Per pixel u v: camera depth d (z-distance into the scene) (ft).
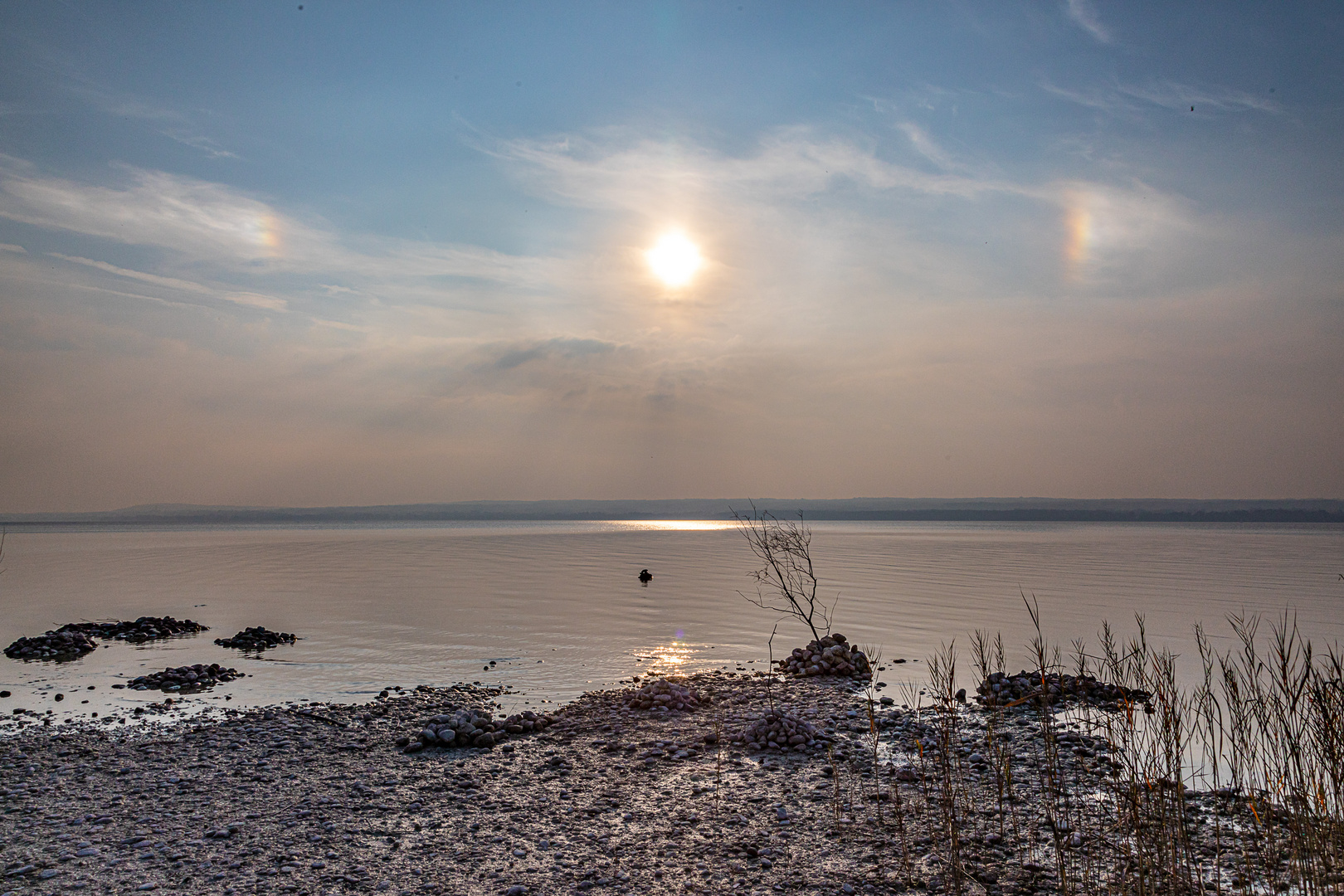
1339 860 23.65
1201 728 39.96
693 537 337.31
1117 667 30.73
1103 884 24.63
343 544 265.34
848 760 38.19
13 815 31.68
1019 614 87.15
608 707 49.83
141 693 56.03
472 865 26.68
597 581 133.39
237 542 289.53
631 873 26.05
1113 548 226.38
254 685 57.98
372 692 55.83
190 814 31.76
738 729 43.83
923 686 55.11
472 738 42.29
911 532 395.55
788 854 27.37
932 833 28.68
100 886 25.08
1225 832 28.17
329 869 26.45
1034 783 33.99
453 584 128.47
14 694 55.72
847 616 87.81
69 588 123.65
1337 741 23.94
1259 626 75.36
